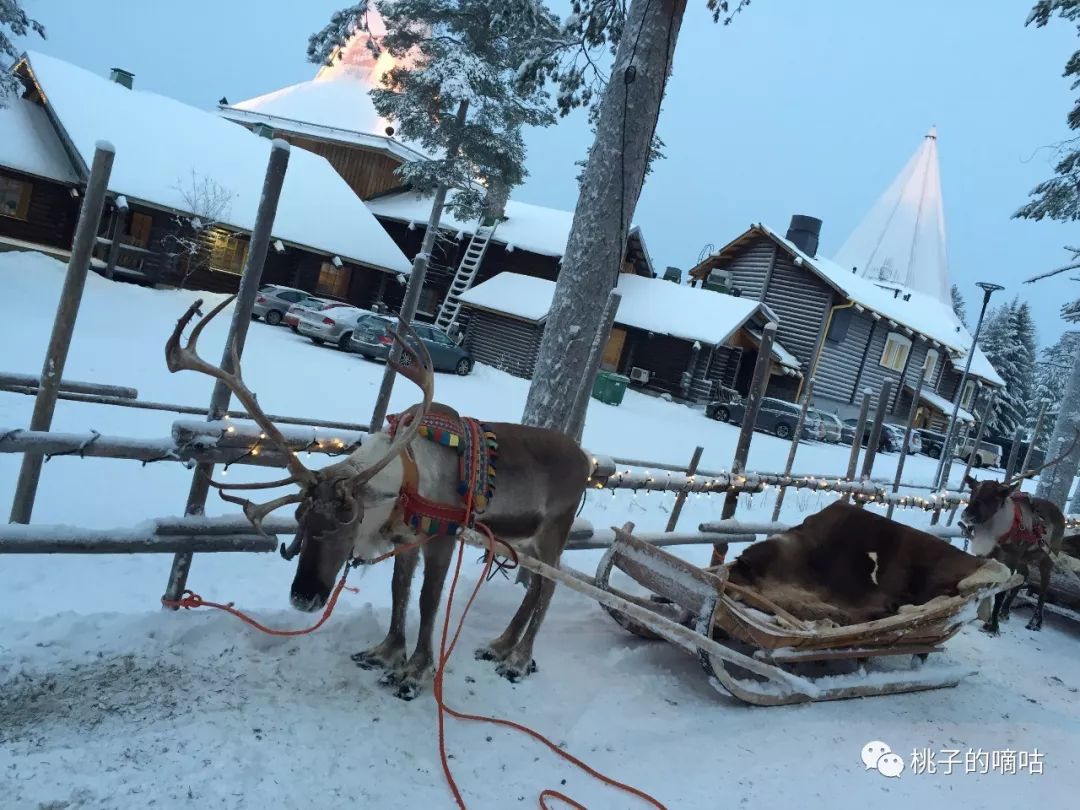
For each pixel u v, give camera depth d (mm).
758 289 38625
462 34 29812
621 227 7785
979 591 6457
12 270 20766
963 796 4816
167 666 4316
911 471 29688
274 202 4852
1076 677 7844
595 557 8125
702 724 5082
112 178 25078
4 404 9844
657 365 33938
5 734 3535
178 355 3998
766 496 16031
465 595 6406
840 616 6234
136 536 4680
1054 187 16969
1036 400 63844
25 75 28844
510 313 31797
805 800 4383
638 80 7703
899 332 41031
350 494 4086
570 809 3926
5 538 4254
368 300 35625
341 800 3584
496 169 29703
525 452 5102
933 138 74500
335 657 4824
